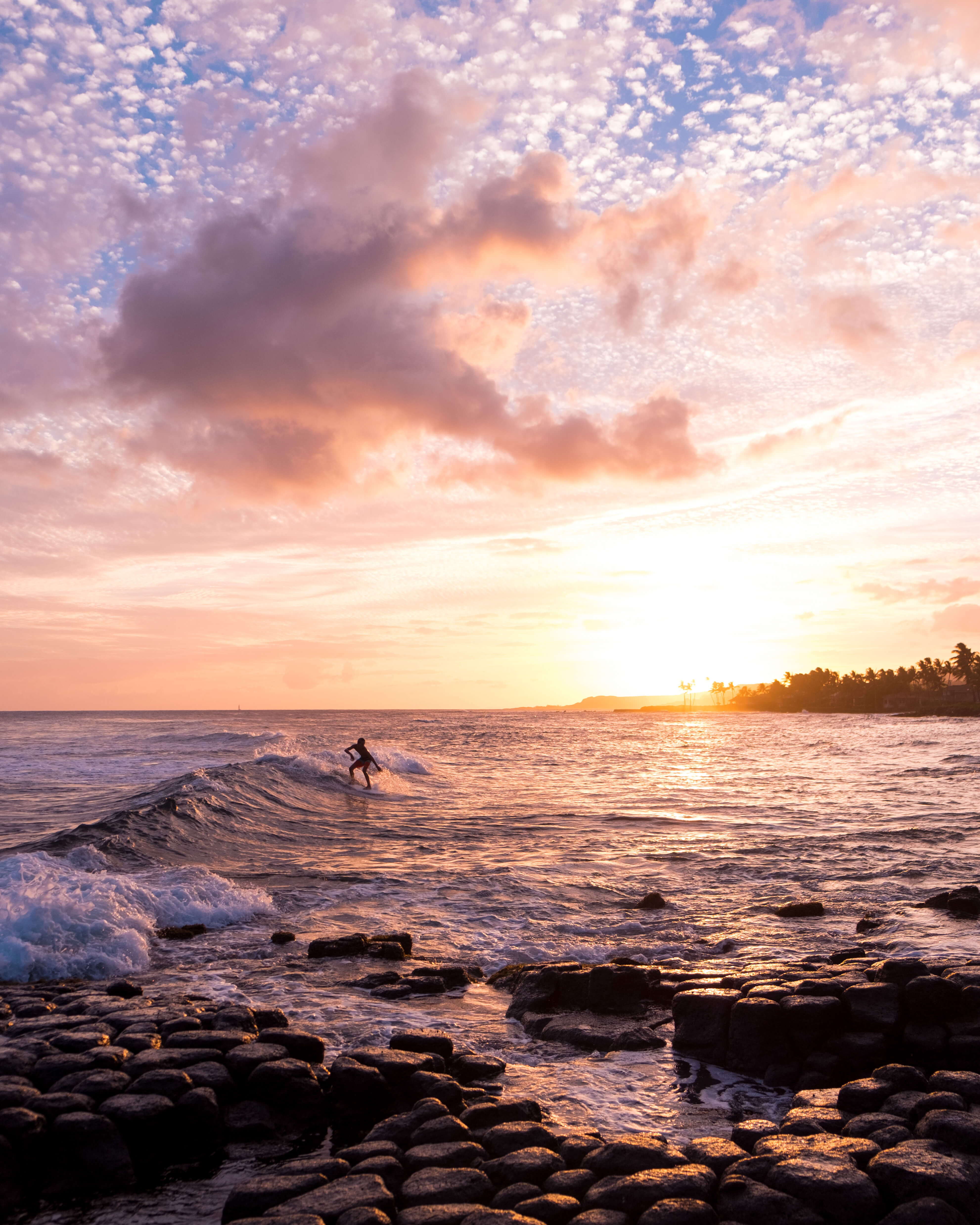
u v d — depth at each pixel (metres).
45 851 14.99
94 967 9.16
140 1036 6.36
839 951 10.15
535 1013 8.03
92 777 34.22
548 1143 5.02
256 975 9.18
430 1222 4.04
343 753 37.75
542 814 23.98
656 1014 8.10
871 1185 4.28
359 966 9.57
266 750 46.81
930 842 18.72
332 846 18.33
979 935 10.67
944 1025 6.68
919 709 196.00
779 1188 4.36
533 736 91.50
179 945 10.43
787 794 29.34
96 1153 4.93
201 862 15.91
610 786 32.88
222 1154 5.35
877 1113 5.27
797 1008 6.82
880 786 31.83
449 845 18.50
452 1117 5.33
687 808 25.25
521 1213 4.11
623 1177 4.46
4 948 9.12
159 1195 4.86
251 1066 5.98
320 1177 4.56
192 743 63.62
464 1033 7.51
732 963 9.67
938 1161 4.46
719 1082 6.55
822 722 178.00
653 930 11.53
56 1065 5.71
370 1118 5.80
